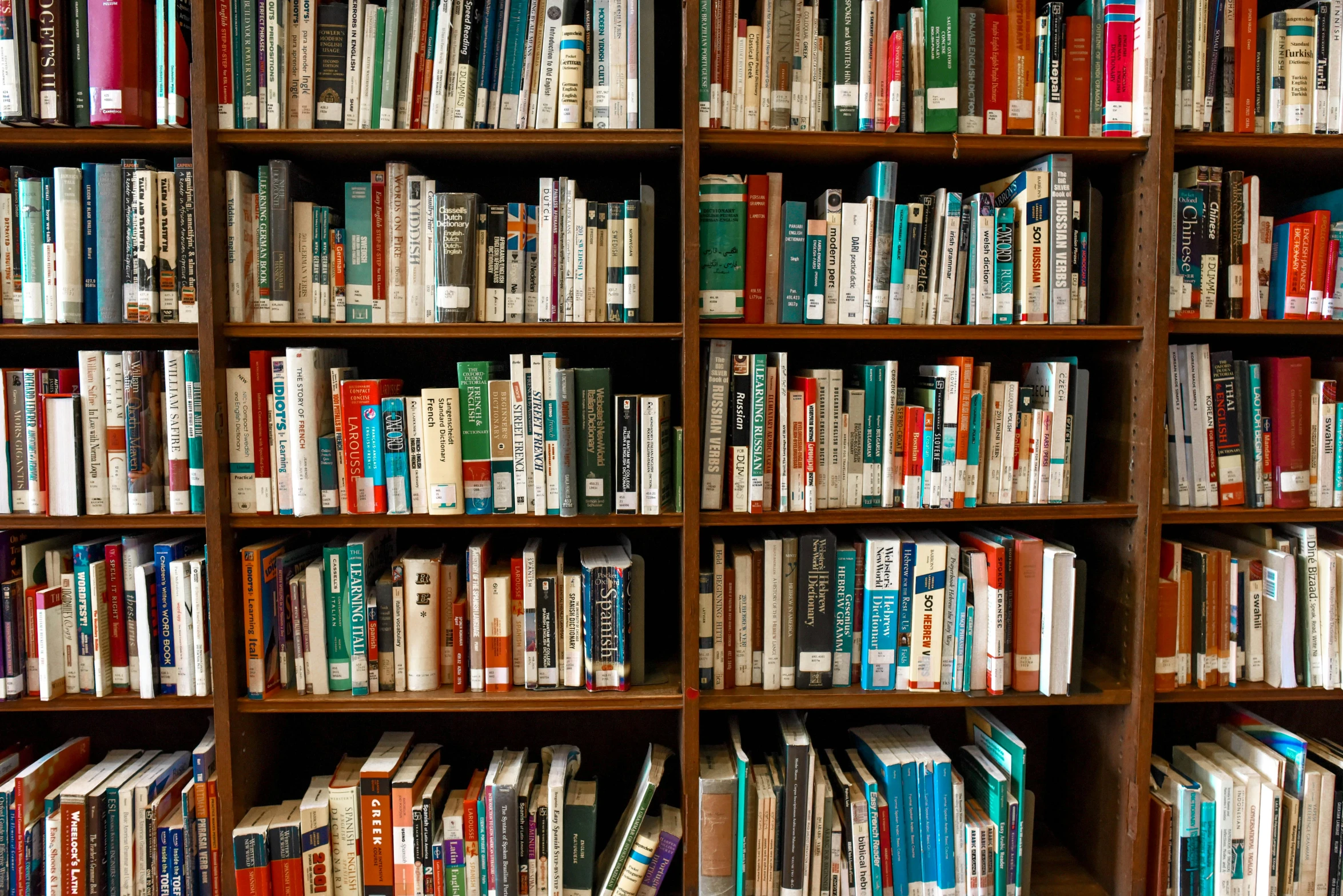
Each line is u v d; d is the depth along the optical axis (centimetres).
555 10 149
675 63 174
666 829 158
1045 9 154
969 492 156
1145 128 151
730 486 156
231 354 152
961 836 158
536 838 155
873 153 158
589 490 153
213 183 145
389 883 154
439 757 174
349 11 148
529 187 183
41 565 156
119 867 154
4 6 141
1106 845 166
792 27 151
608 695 155
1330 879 158
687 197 147
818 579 156
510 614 157
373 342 182
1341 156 164
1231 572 159
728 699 155
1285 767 159
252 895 151
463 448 152
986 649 157
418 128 150
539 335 149
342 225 179
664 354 185
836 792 166
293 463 149
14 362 180
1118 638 164
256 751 162
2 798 153
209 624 154
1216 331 155
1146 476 155
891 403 155
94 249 149
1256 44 154
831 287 155
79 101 145
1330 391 159
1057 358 187
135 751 172
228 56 146
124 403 150
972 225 154
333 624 155
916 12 150
